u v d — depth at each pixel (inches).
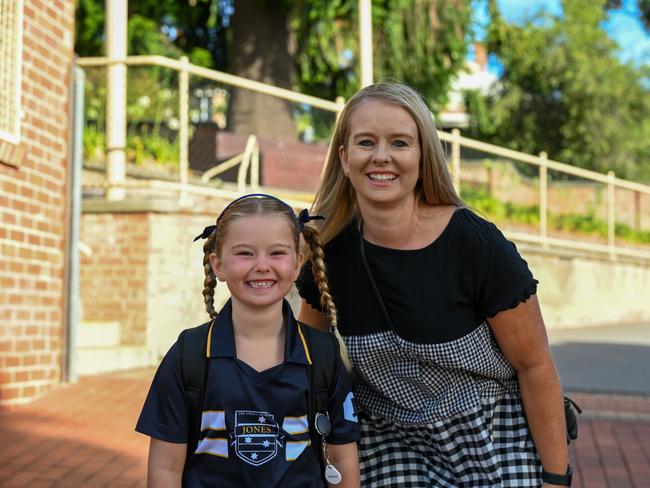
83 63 399.2
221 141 450.6
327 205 109.6
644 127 1107.9
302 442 95.9
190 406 95.9
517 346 104.3
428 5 705.6
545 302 569.0
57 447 231.0
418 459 110.3
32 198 286.2
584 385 334.0
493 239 102.5
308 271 109.9
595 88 1071.6
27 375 284.2
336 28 699.4
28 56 282.2
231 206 99.3
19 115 273.0
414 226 104.1
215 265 100.7
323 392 97.9
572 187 631.2
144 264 360.8
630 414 286.4
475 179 556.1
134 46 692.7
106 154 390.3
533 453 108.1
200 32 755.4
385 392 107.3
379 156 100.8
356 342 105.8
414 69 726.5
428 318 102.8
